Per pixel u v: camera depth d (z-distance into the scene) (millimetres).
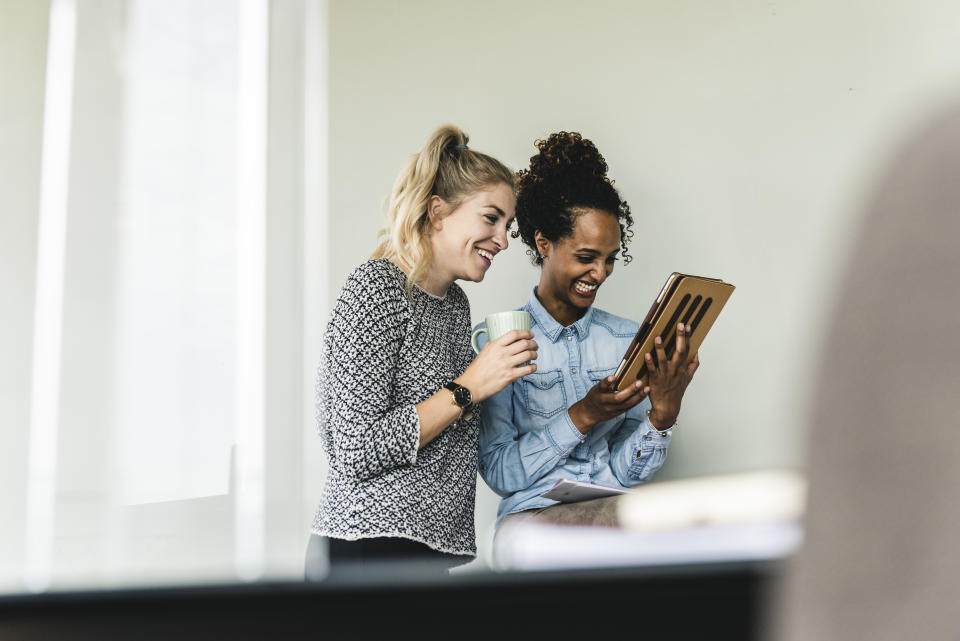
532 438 1969
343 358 1521
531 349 1615
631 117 2723
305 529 2762
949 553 211
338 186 2883
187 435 2861
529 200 2195
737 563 393
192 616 379
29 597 376
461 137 1743
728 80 2672
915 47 2555
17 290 2943
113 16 3002
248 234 2908
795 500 244
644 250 2674
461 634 382
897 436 216
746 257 2611
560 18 2797
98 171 2973
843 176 2566
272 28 2965
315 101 2932
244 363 2863
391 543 1485
